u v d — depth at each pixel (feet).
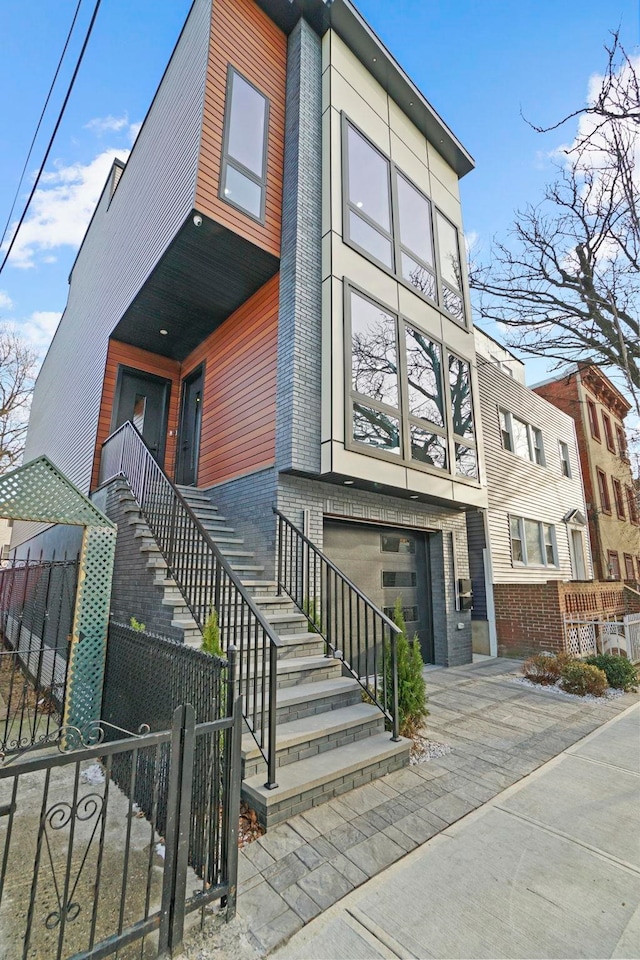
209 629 11.66
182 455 27.43
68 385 35.42
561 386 51.49
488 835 8.88
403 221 24.67
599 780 11.34
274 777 9.48
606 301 24.34
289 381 18.60
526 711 17.13
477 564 30.66
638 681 20.93
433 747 13.28
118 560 18.85
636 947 6.22
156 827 9.17
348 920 6.68
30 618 27.25
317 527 19.21
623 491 52.90
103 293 28.86
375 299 21.45
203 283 21.71
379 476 19.75
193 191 18.02
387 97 25.32
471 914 6.81
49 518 14.48
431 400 23.71
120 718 12.73
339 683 13.88
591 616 30.01
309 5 22.39
